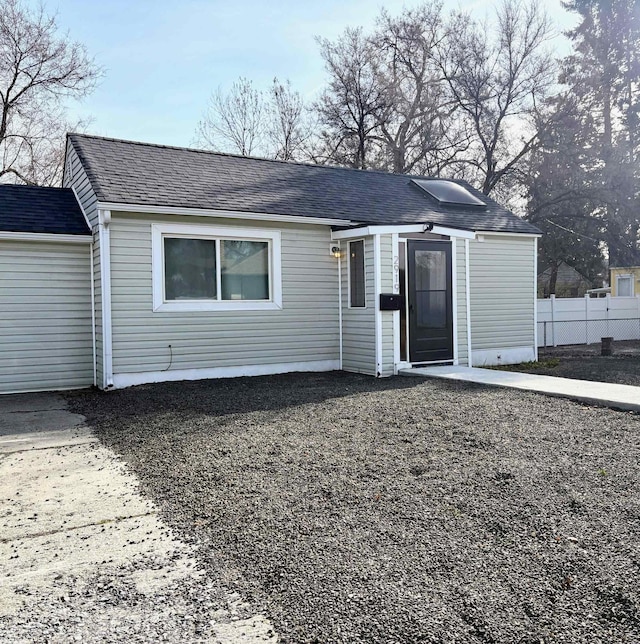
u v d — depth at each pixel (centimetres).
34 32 2058
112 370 825
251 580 255
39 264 867
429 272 987
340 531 304
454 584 243
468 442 482
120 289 827
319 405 665
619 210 2456
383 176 1322
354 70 2633
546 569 255
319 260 1001
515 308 1196
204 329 900
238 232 920
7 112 2094
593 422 546
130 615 229
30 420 639
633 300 1764
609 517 314
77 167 973
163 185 899
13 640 213
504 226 1160
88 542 306
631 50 2658
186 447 494
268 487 382
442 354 1003
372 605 228
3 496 385
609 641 201
